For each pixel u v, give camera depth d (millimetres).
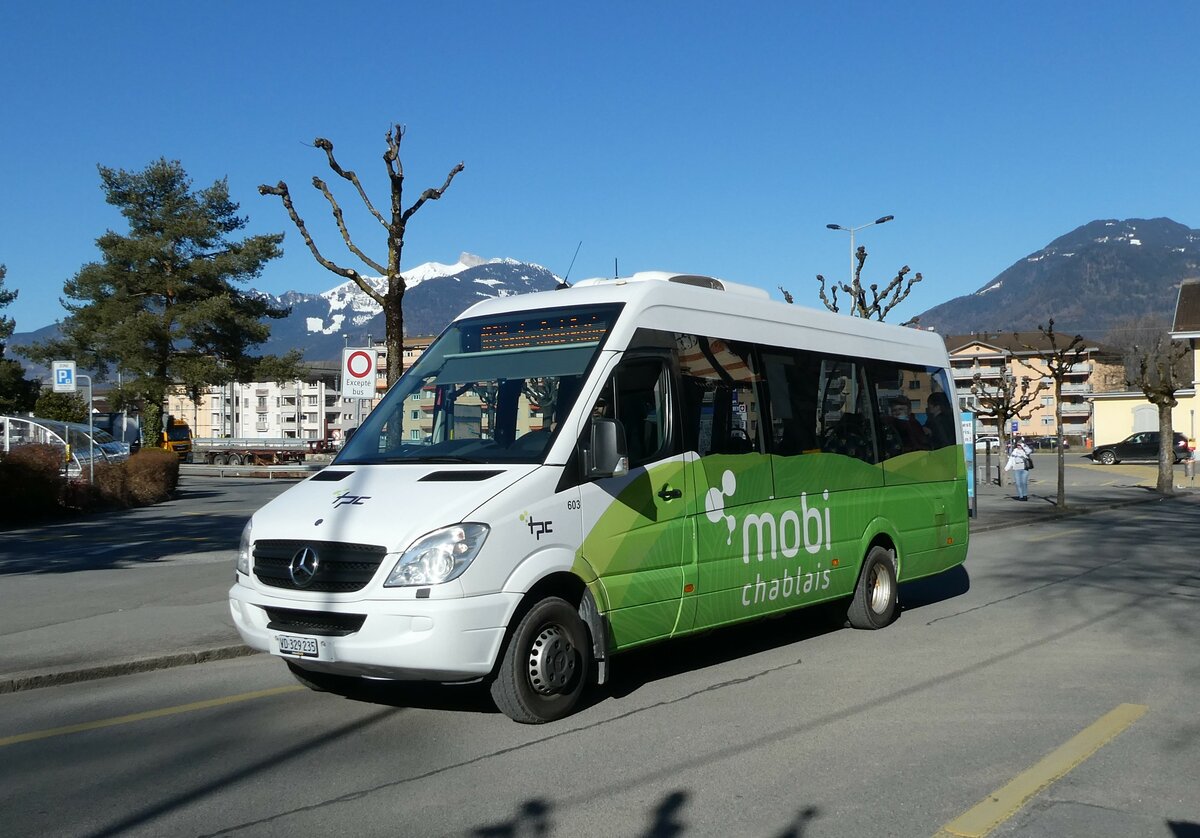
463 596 5977
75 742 6254
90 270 55281
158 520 21906
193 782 5480
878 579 9883
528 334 7414
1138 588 12453
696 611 7547
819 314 9445
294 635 6188
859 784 5402
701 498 7625
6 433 30172
